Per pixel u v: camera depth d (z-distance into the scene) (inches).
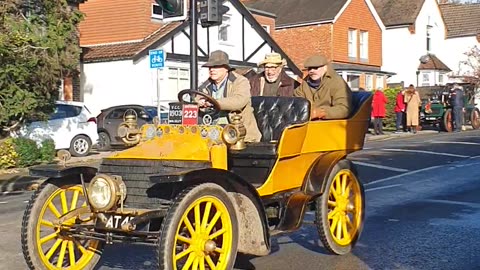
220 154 231.6
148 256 290.2
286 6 1601.9
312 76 301.1
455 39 1942.7
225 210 224.4
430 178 535.2
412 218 372.8
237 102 255.0
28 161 716.7
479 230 338.3
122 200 225.5
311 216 380.8
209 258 224.1
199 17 422.6
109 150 880.3
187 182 218.5
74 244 251.0
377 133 1076.5
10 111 708.7
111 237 225.5
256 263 279.9
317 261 283.0
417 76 1795.0
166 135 244.2
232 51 1261.1
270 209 263.6
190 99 278.1
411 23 1764.3
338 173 292.7
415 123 1109.7
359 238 324.2
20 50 700.7
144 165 231.3
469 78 1515.7
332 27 1498.5
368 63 1617.9
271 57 330.3
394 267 271.0
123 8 1165.1
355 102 311.6
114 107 895.7
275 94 333.1
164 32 1144.2
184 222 213.5
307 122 269.4
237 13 1269.7
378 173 567.2
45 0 728.3
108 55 1110.4
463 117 1199.6
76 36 821.2
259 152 250.8
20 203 486.3
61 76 783.7
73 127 802.2
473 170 579.2
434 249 300.2
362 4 1596.9
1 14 702.5
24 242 236.8
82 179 239.3
